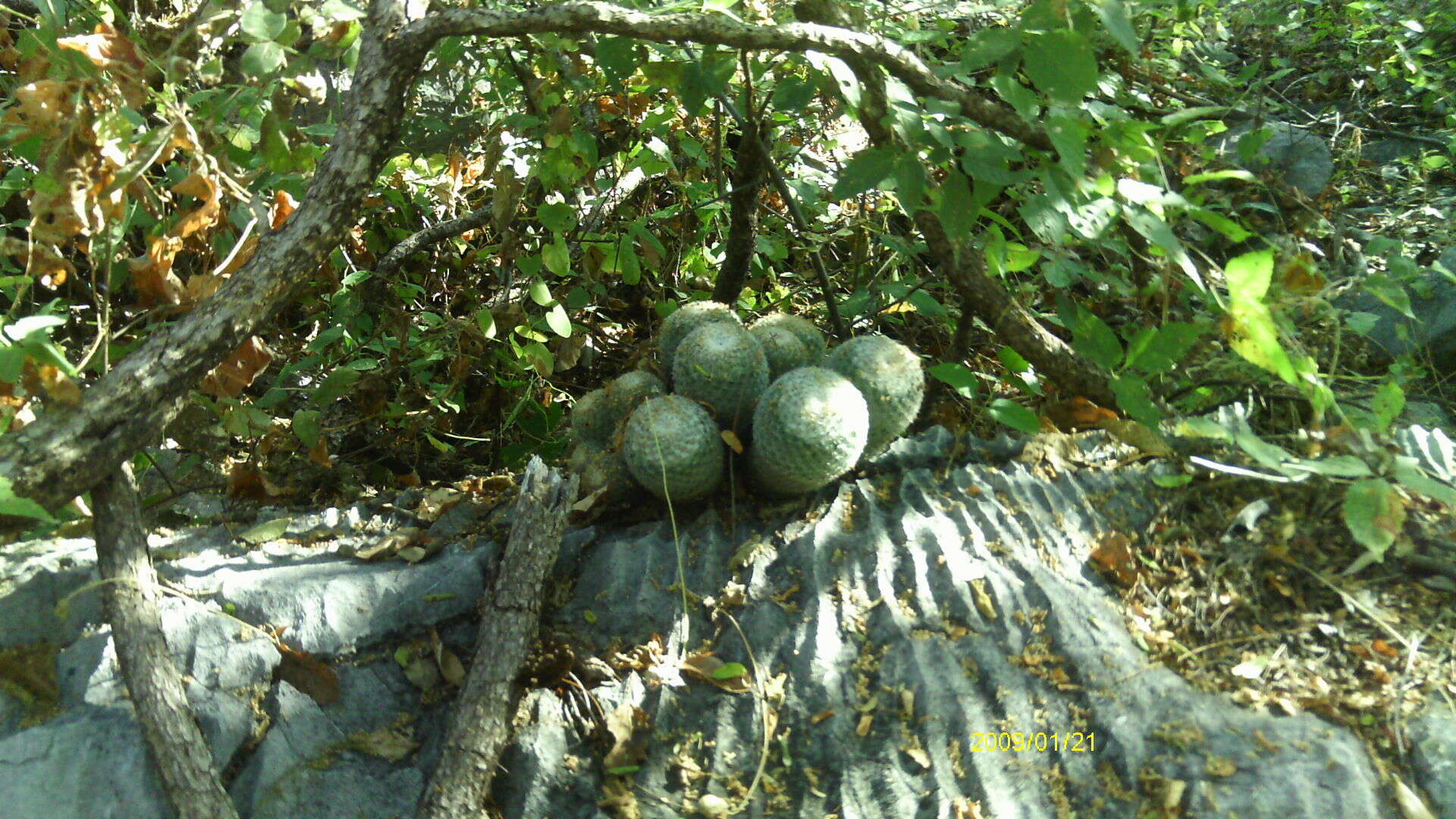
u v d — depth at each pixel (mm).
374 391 1121
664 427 859
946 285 1140
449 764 698
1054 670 763
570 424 1210
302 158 797
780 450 846
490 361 1214
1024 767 711
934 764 716
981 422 1111
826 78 884
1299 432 902
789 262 1462
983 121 841
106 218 744
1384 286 943
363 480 1111
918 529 857
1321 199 1359
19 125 753
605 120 1307
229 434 1021
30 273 771
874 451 945
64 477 653
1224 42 1669
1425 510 852
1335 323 970
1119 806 687
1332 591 812
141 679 671
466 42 1142
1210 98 1532
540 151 1092
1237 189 1327
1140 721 724
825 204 1301
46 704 725
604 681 772
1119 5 693
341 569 860
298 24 770
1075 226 760
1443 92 1536
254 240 875
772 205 1417
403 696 779
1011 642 780
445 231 1193
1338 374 1014
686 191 1250
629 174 1259
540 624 822
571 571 869
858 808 701
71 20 964
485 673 736
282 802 690
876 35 901
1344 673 750
